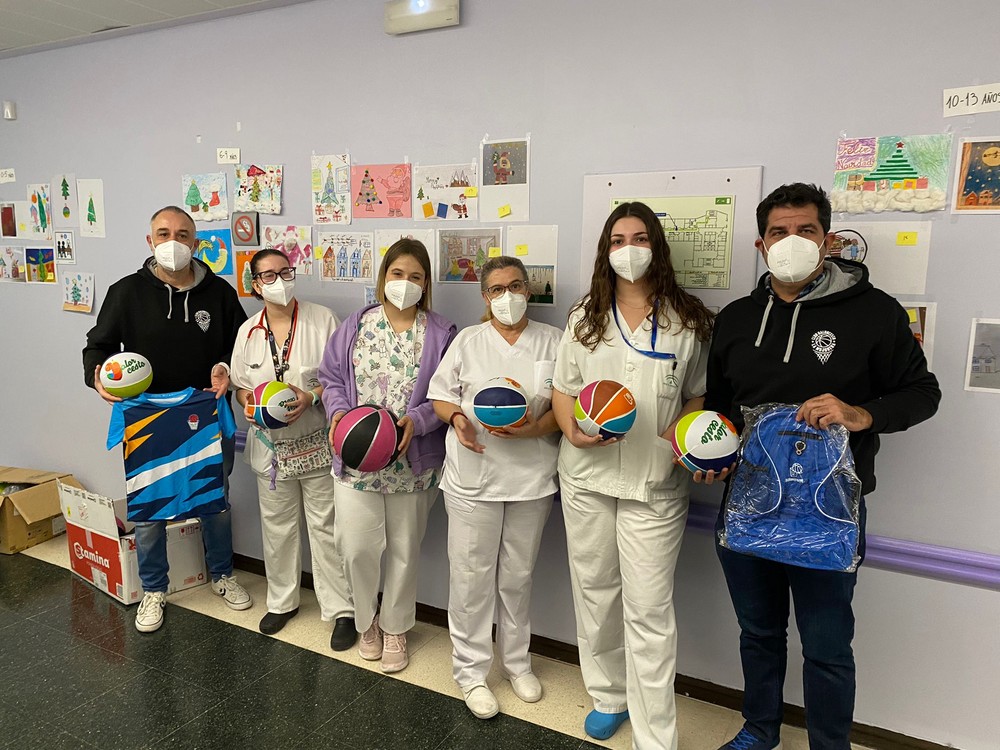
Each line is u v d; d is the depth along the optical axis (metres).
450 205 2.59
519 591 2.30
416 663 2.55
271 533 2.76
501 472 2.14
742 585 1.86
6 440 4.12
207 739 2.12
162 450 2.65
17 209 3.78
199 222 3.18
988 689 1.97
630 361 1.94
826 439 1.61
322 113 2.81
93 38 3.29
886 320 1.63
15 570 3.29
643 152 2.22
